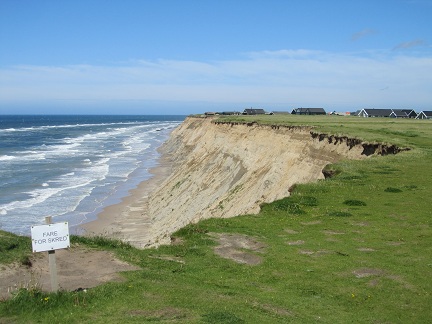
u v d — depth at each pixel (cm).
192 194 5338
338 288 1300
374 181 2767
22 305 1062
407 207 2162
